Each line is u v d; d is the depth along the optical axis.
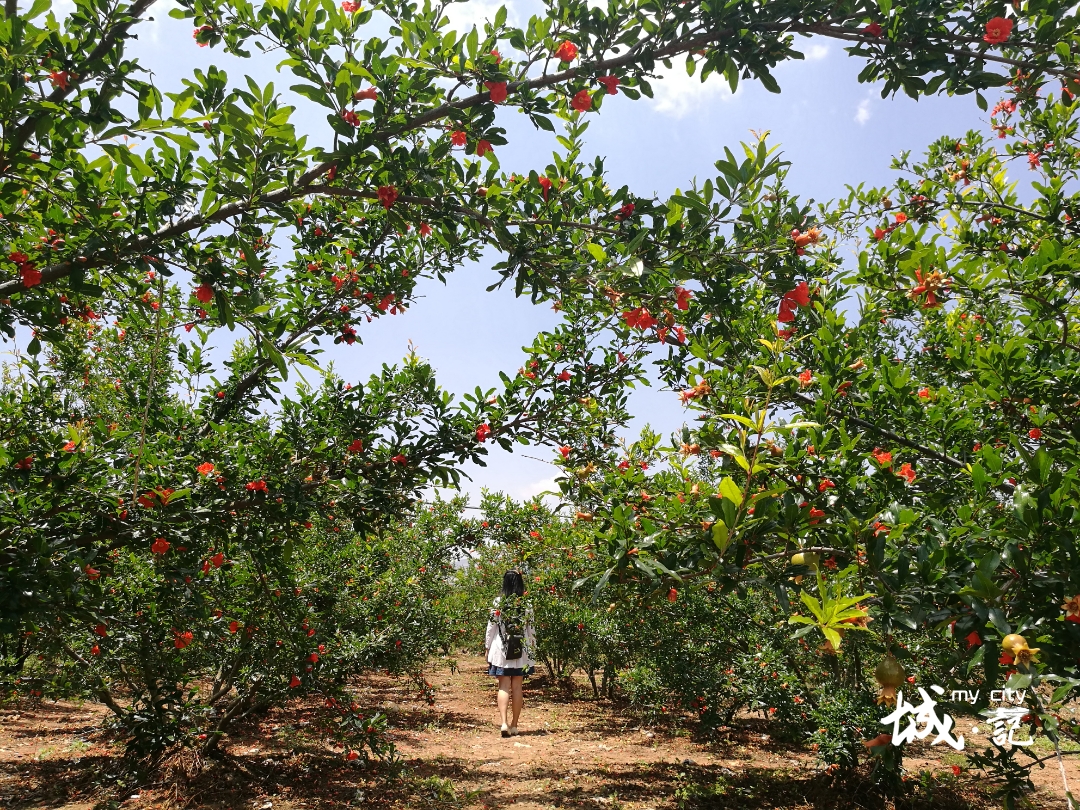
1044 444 2.54
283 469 3.80
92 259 2.29
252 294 2.53
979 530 1.78
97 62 1.98
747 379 2.84
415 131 2.99
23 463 2.83
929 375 3.76
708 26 2.44
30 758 5.38
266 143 2.18
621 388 4.75
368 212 4.52
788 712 5.71
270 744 5.86
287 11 2.29
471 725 7.49
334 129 2.30
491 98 2.37
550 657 10.20
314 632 5.25
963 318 3.74
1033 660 1.45
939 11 2.26
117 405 4.61
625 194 2.61
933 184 4.25
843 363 2.79
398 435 4.02
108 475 3.11
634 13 2.42
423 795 4.81
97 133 1.99
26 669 5.93
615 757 6.05
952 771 5.26
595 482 2.64
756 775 5.38
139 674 4.75
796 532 1.78
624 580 2.14
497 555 11.96
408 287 4.41
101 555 3.01
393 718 7.70
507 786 5.13
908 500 2.52
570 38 2.44
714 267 2.60
